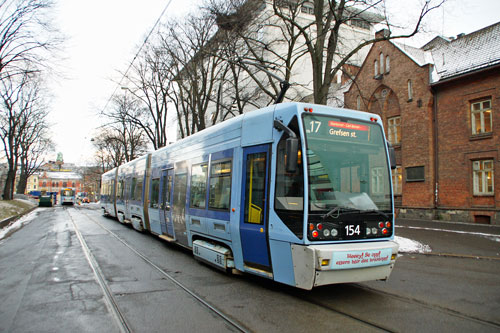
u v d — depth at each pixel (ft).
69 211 112.16
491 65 52.60
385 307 17.60
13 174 131.03
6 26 51.11
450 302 18.53
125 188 57.52
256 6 52.54
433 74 60.95
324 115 19.02
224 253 23.08
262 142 20.52
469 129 55.72
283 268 18.30
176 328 14.70
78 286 20.97
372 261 17.65
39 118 130.31
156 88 76.28
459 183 56.65
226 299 18.63
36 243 38.96
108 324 15.08
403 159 65.10
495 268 27.07
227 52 55.62
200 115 61.36
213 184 25.44
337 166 18.58
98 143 156.46
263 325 15.05
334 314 16.49
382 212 19.16
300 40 93.50
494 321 15.70
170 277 23.30
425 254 32.71
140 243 38.27
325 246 16.97
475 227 48.62
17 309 16.89
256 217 20.24
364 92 73.36
